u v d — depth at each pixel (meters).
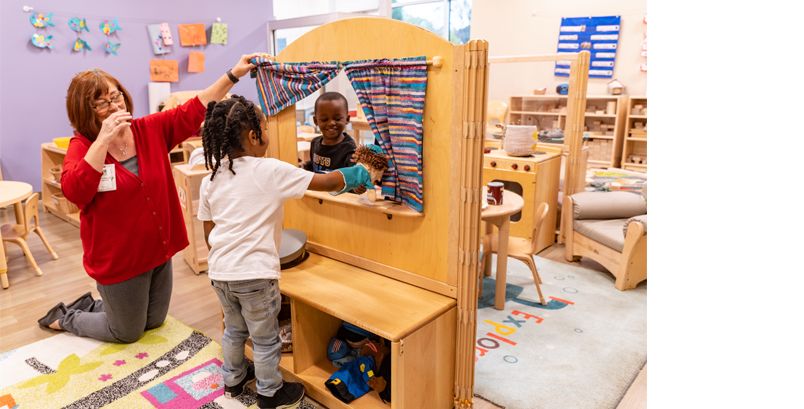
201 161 2.92
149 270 2.27
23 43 4.84
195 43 6.16
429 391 1.83
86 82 2.00
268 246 1.76
